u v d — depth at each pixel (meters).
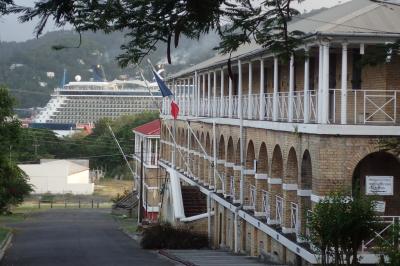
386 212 23.31
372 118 23.39
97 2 11.12
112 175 116.75
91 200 91.62
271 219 27.22
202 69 39.84
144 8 11.34
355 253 17.58
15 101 42.66
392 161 23.33
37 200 92.06
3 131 42.44
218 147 37.72
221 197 36.03
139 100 173.12
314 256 20.69
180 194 41.81
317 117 21.98
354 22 21.69
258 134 29.39
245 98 33.06
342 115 21.44
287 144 24.95
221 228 36.84
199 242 38.19
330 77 24.86
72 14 10.99
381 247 15.73
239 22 12.12
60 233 48.22
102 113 177.12
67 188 102.50
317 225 17.66
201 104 43.41
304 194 23.28
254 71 35.44
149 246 37.25
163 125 59.34
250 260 28.02
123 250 36.28
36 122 176.88
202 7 11.00
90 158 116.12
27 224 57.06
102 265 28.00
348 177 21.31
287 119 25.95
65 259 30.97
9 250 35.66
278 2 12.16
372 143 21.33
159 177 60.81
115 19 11.52
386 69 23.17
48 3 10.14
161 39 12.14
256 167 29.45
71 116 179.50
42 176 102.00
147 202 62.19
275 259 26.64
